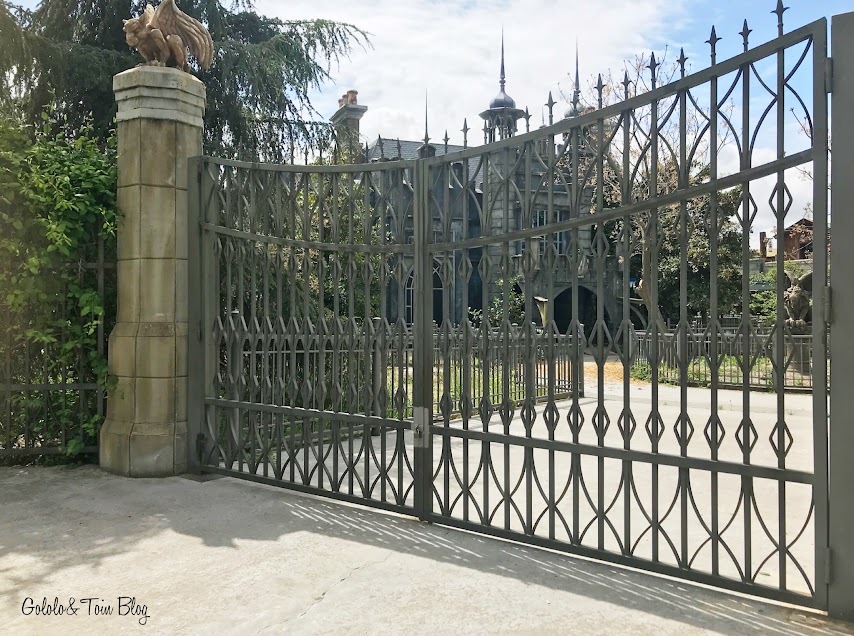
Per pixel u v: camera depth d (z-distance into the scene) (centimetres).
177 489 516
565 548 381
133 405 558
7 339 579
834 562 299
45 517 446
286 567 360
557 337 386
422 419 441
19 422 601
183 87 568
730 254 1853
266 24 1176
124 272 569
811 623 295
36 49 868
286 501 488
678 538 434
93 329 575
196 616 300
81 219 570
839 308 294
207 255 564
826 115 297
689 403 1125
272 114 1120
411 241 466
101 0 1038
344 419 475
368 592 328
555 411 385
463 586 335
